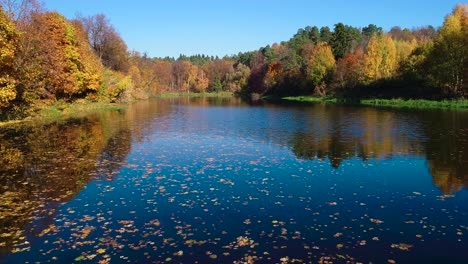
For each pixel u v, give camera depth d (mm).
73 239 8281
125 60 79875
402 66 61406
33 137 22688
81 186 12344
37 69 34406
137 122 32188
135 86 83375
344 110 44188
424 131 24828
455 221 9336
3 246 7949
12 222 9250
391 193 11625
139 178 13336
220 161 16188
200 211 10023
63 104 42438
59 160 16234
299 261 7289
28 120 32031
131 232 8656
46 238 8336
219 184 12586
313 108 49656
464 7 55500
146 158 16797
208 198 11102
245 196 11297
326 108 48906
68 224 9109
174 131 26156
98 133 24828
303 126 28750
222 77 142750
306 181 12984
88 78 47875
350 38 92625
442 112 38312
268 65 112000
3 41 25516
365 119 33125
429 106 46844
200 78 137625
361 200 10961
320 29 134750
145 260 7336
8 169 14594
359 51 74125
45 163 15641
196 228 8883
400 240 8258
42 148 19062
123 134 24484
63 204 10562
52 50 37531
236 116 38594
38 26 35938
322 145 20031
